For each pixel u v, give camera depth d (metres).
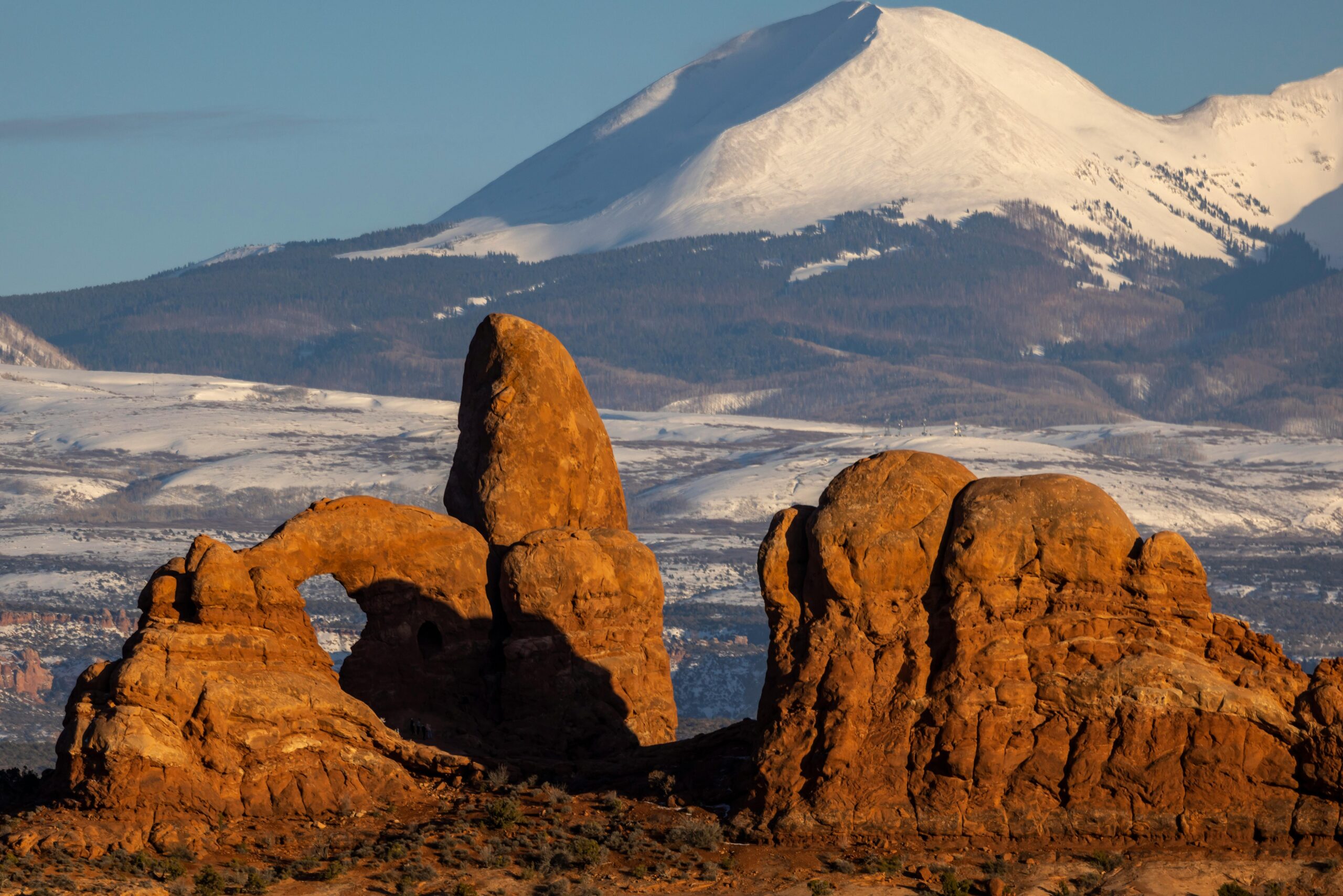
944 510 136.38
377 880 126.88
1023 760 128.12
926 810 128.25
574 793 146.88
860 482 138.62
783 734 134.12
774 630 138.88
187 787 135.38
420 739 156.88
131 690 136.62
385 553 163.62
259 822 137.00
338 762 142.00
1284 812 123.62
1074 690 128.50
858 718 131.88
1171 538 131.38
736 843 130.75
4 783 147.75
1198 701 126.19
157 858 129.88
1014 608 131.38
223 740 137.88
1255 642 129.50
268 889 125.25
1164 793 125.38
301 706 141.88
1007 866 123.06
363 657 163.12
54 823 132.38
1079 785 126.62
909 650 132.88
